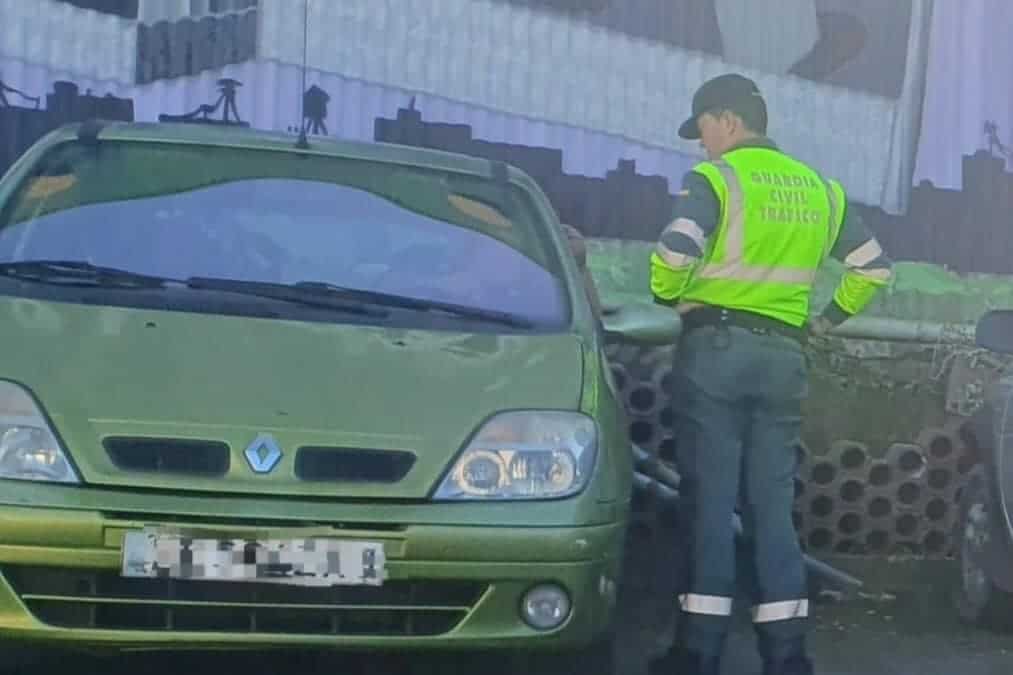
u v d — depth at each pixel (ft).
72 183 19.11
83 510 14.23
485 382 16.15
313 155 20.18
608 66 31.48
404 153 20.81
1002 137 33.65
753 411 18.04
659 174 31.86
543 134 31.17
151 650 15.28
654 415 28.09
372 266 18.54
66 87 29.17
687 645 17.80
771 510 18.08
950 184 33.42
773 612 17.90
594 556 15.37
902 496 28.40
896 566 27.76
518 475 15.30
